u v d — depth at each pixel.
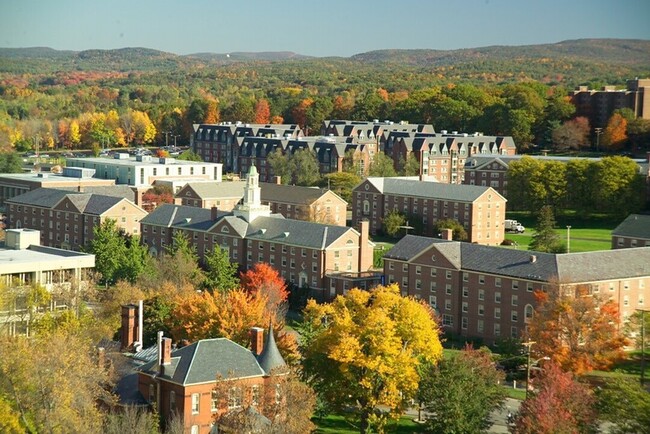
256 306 156.38
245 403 123.94
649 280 196.38
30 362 119.75
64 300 165.25
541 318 166.12
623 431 126.38
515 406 151.25
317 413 143.50
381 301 148.62
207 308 154.25
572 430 124.06
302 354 152.38
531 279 187.75
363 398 140.88
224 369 129.38
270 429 116.31
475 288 197.12
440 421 135.62
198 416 127.56
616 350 164.38
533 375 160.50
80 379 122.00
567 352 160.38
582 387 133.62
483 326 196.12
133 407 124.19
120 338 153.12
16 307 161.00
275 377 128.25
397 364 139.38
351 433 141.88
